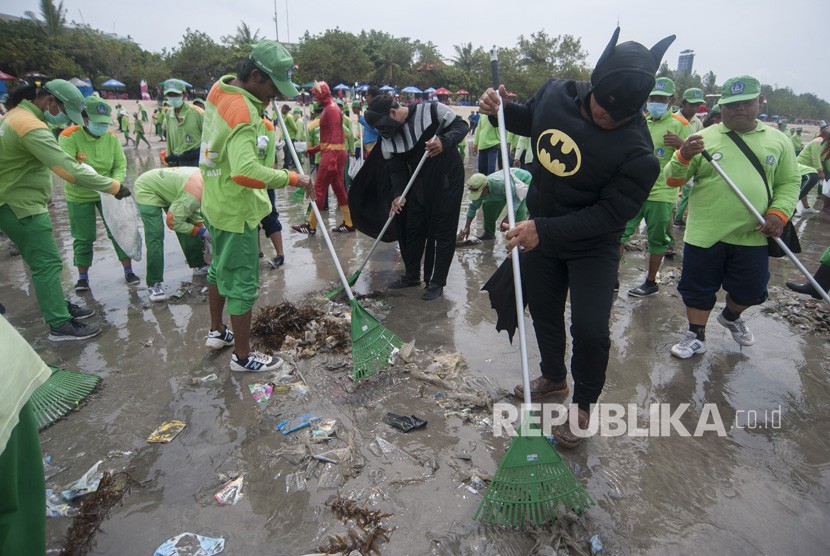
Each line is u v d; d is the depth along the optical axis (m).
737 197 3.31
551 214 2.63
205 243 6.09
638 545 2.15
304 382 3.36
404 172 4.73
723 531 2.22
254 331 4.06
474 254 6.25
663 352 3.83
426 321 4.32
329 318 4.16
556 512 2.27
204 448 2.72
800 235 7.66
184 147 6.58
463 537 2.16
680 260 6.20
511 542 2.15
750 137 3.36
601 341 2.52
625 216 2.32
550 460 2.23
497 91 2.92
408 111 4.49
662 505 2.37
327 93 6.61
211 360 3.66
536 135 2.53
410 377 3.43
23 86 3.62
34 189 3.67
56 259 3.87
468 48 63.94
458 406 3.11
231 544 2.13
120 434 2.84
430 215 4.72
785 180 3.32
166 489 2.44
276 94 3.10
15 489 1.39
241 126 2.90
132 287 5.10
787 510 2.35
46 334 4.09
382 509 2.31
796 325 4.31
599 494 2.42
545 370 3.12
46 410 3.02
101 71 45.56
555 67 58.62
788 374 3.53
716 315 4.49
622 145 2.24
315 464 2.58
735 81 3.27
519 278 2.61
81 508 2.32
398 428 2.89
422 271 5.67
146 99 38.06
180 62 47.47
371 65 55.69
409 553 2.09
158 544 2.13
